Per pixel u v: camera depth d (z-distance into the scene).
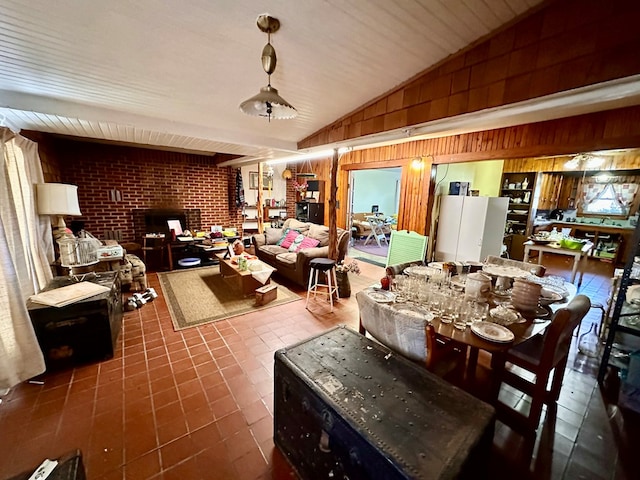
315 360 1.44
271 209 7.72
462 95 2.08
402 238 4.19
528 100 1.78
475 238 4.26
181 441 1.57
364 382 1.29
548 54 1.68
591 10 1.52
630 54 1.43
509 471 1.46
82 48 1.78
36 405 1.80
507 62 1.84
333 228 4.05
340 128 3.25
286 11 1.57
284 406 1.43
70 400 1.85
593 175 6.67
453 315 1.72
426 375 1.35
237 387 2.02
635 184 6.14
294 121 3.24
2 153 2.06
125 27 1.63
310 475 1.31
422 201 4.59
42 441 1.54
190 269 4.99
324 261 3.46
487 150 3.61
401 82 2.42
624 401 1.93
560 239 4.38
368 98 2.70
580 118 2.75
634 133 2.43
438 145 4.29
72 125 2.99
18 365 1.91
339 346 1.58
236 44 1.84
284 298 3.72
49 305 2.06
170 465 1.43
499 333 1.51
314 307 3.46
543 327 1.64
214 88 2.38
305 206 6.94
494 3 1.60
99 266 3.55
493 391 1.76
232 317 3.13
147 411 1.78
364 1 1.52
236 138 3.56
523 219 6.56
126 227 5.30
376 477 0.97
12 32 1.59
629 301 2.06
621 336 2.14
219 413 1.78
